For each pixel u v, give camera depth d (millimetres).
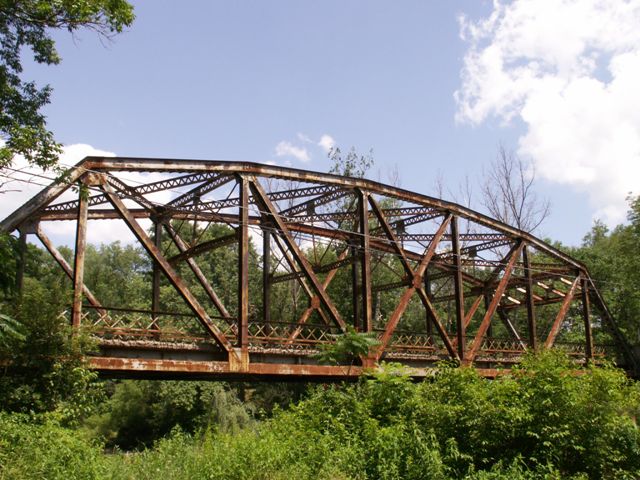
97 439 14570
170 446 12992
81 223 15891
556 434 13867
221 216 24188
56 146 15383
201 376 18719
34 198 15766
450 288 51562
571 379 14914
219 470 11461
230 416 34312
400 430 13781
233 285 53500
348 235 25844
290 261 25203
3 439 11477
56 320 14414
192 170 18516
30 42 18094
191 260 22594
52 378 14109
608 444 14828
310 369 19734
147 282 58969
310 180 21438
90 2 15180
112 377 17781
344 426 14578
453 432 14664
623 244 47188
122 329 16562
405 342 44594
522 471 13922
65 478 10852
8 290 15164
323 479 12016
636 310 49250
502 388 15273
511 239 30453
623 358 39062
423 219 27156
